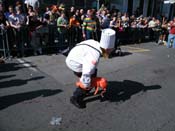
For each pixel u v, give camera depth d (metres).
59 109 3.73
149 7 18.70
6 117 3.38
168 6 21.05
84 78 3.41
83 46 3.44
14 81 4.79
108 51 3.46
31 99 4.01
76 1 12.30
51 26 7.38
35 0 8.23
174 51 10.08
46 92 4.34
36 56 6.98
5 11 7.60
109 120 3.50
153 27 12.75
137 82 5.30
